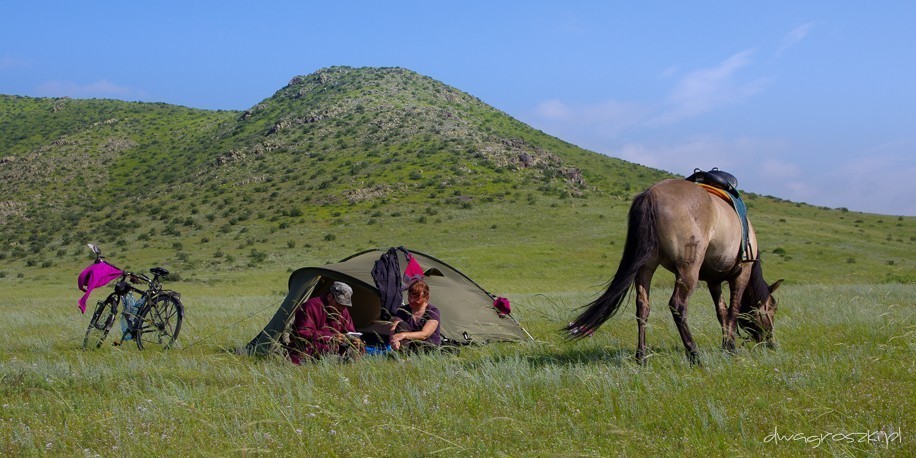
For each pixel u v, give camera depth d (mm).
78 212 133375
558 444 4363
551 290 45094
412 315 8945
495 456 4258
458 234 90500
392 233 93750
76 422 5285
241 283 62906
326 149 162250
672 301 7293
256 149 164875
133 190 151375
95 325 10617
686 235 7176
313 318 8852
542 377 6312
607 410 5207
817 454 4230
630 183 149875
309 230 99688
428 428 4855
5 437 4891
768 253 73250
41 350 10211
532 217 98688
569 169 135250
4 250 106125
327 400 5605
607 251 76438
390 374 6977
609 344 8922
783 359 6938
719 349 7957
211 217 113188
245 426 4820
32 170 167500
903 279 38000
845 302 13562
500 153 147000
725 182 8125
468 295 10852
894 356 6898
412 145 159500
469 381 6281
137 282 10695
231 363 8383
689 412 5035
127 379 7137
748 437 4516
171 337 10281
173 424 5086
